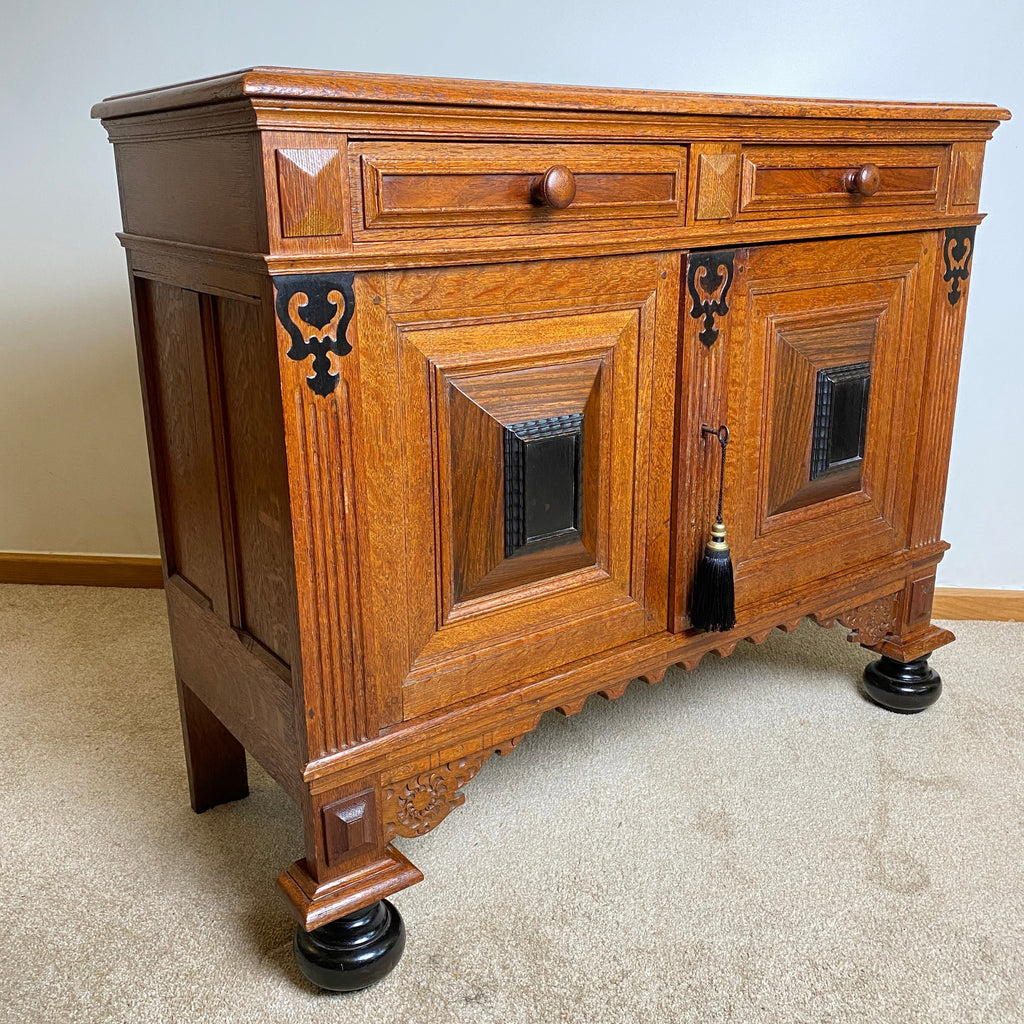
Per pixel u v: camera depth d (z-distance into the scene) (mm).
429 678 1054
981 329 1758
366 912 1044
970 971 1054
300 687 964
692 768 1423
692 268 1131
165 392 1170
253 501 1000
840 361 1337
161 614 1954
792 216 1203
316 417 896
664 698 1623
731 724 1542
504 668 1116
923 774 1406
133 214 1126
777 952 1080
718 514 1205
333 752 995
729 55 1724
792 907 1147
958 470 1842
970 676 1693
